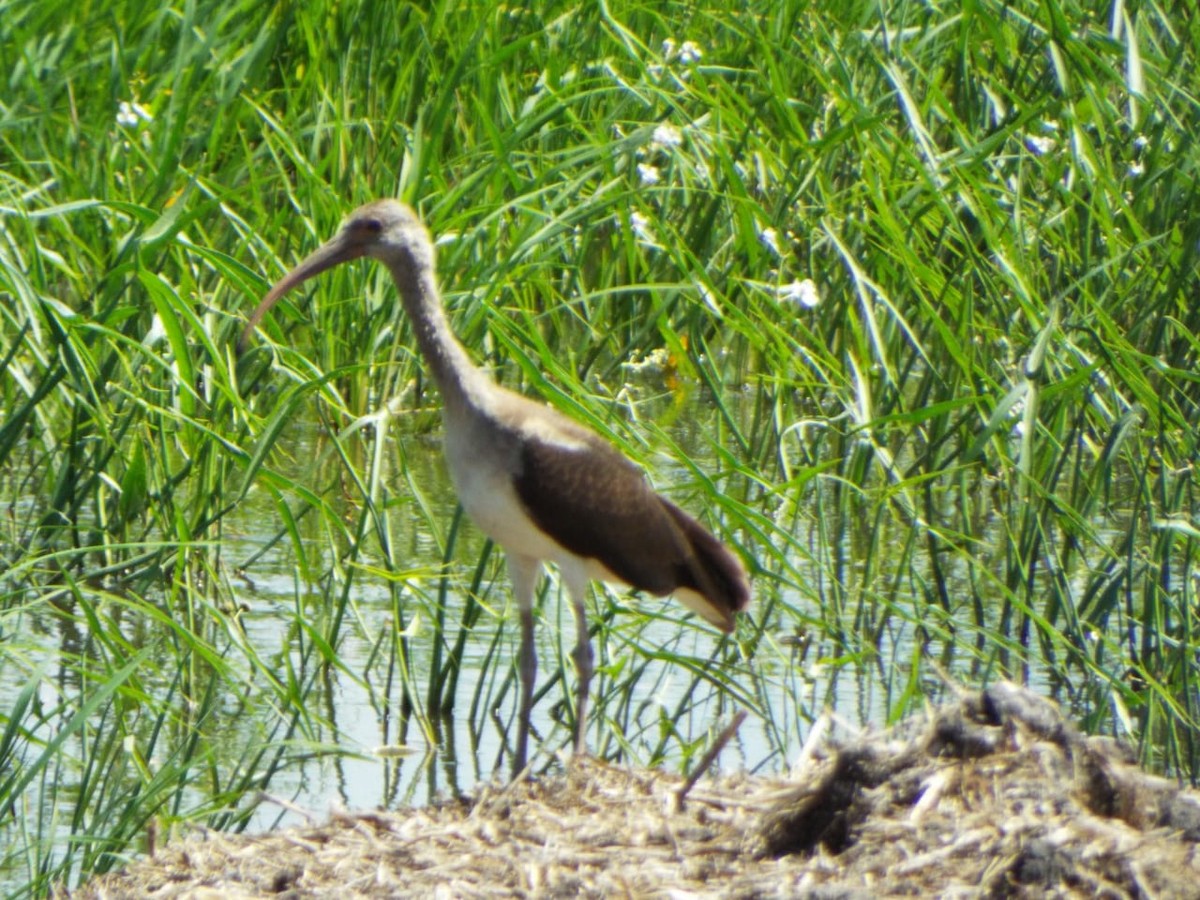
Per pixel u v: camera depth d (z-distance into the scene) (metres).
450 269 13.84
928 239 15.87
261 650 11.59
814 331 16.12
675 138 13.88
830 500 14.37
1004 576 13.16
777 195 15.66
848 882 7.75
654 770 9.52
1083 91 14.52
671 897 7.91
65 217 13.95
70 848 8.83
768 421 14.43
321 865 8.37
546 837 8.60
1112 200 13.82
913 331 16.06
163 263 13.23
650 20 16.84
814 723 10.45
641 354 16.97
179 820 9.06
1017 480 13.65
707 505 11.94
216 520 12.01
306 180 14.47
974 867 7.75
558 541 10.12
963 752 8.44
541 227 13.96
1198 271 13.98
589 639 10.44
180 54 14.45
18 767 9.16
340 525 10.81
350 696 11.28
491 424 10.13
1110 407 13.96
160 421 12.16
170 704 10.49
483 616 12.44
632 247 13.92
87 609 9.88
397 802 9.97
